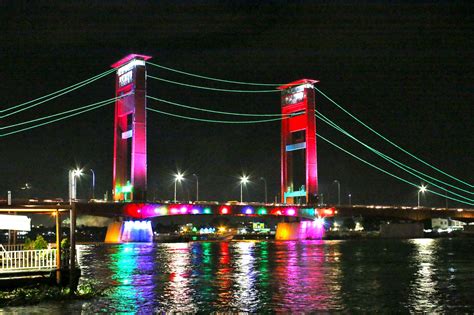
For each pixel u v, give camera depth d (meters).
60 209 36.78
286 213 167.00
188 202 148.12
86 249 107.38
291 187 177.38
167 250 102.50
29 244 41.66
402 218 195.12
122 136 150.50
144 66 145.00
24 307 33.53
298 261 71.00
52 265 37.59
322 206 173.12
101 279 49.38
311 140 172.38
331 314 33.00
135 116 142.38
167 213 144.38
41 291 36.00
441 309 34.44
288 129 178.75
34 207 35.81
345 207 176.88
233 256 82.31
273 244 139.12
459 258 75.44
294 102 176.62
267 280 48.59
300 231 177.25
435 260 71.75
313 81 174.88
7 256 35.84
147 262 69.56
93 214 135.62
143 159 141.75
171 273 54.84
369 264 65.38
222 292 41.25
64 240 42.31
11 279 35.66
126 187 144.25
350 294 40.19
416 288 43.22
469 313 33.22
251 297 38.94
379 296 39.25
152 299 37.84
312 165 172.38
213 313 33.31
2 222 34.84
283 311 33.91
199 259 75.50
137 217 141.62
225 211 155.50
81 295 37.25
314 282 47.09
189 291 41.72
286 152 178.25
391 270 57.38
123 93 152.00
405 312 33.53
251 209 159.88
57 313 32.09
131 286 44.44
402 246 118.69
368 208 181.25
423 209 194.12
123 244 135.00
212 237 195.62
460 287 43.72
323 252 93.19
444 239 184.75
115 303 35.97
